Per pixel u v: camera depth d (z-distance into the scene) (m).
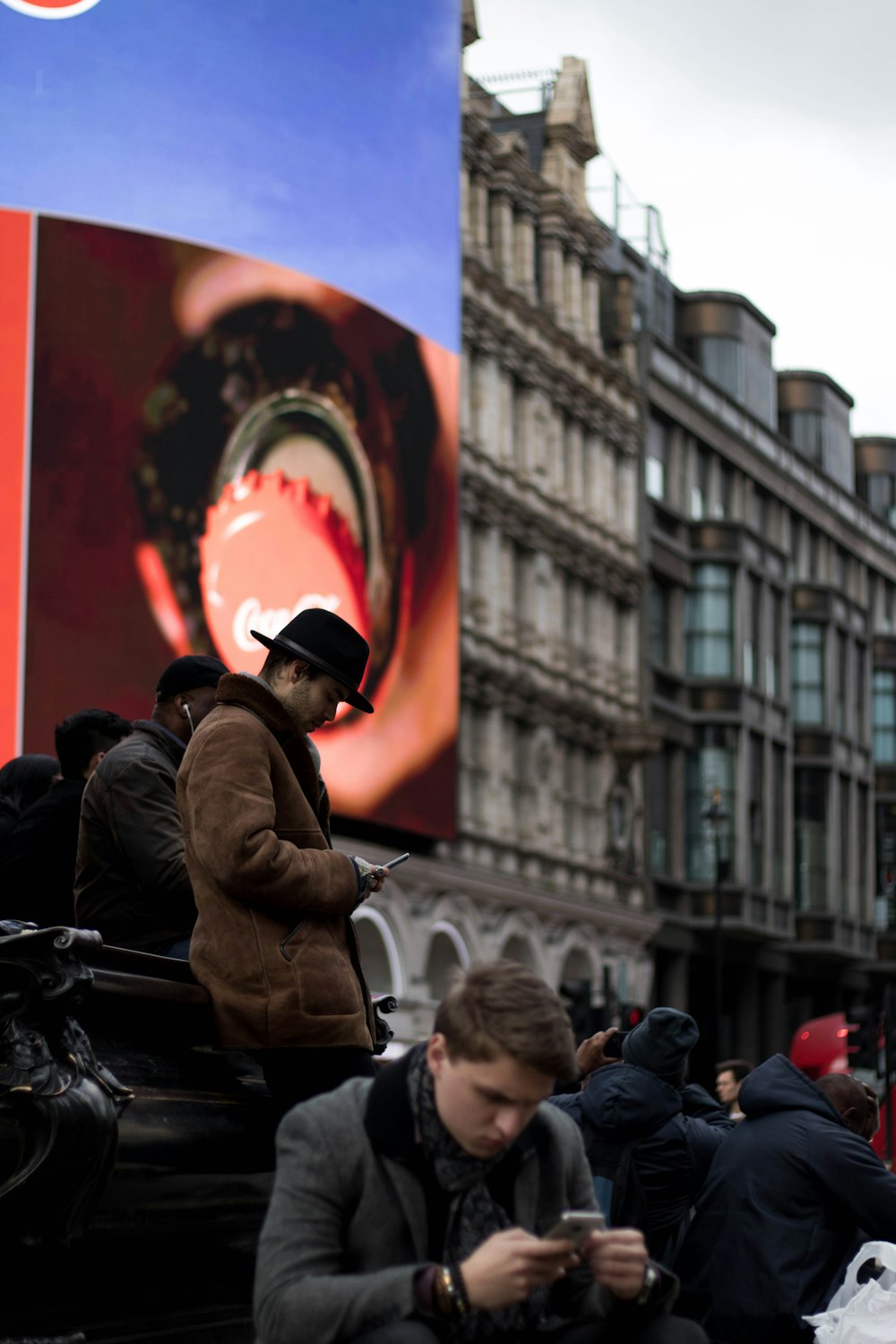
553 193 48.31
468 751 42.31
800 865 59.41
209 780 5.48
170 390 32.81
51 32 33.09
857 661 64.19
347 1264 4.08
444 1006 3.87
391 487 36.44
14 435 31.38
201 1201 5.32
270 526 33.78
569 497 48.06
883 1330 5.95
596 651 48.75
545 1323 4.30
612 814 48.56
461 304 42.59
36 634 30.75
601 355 50.00
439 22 37.84
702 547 53.88
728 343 59.00
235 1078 5.73
